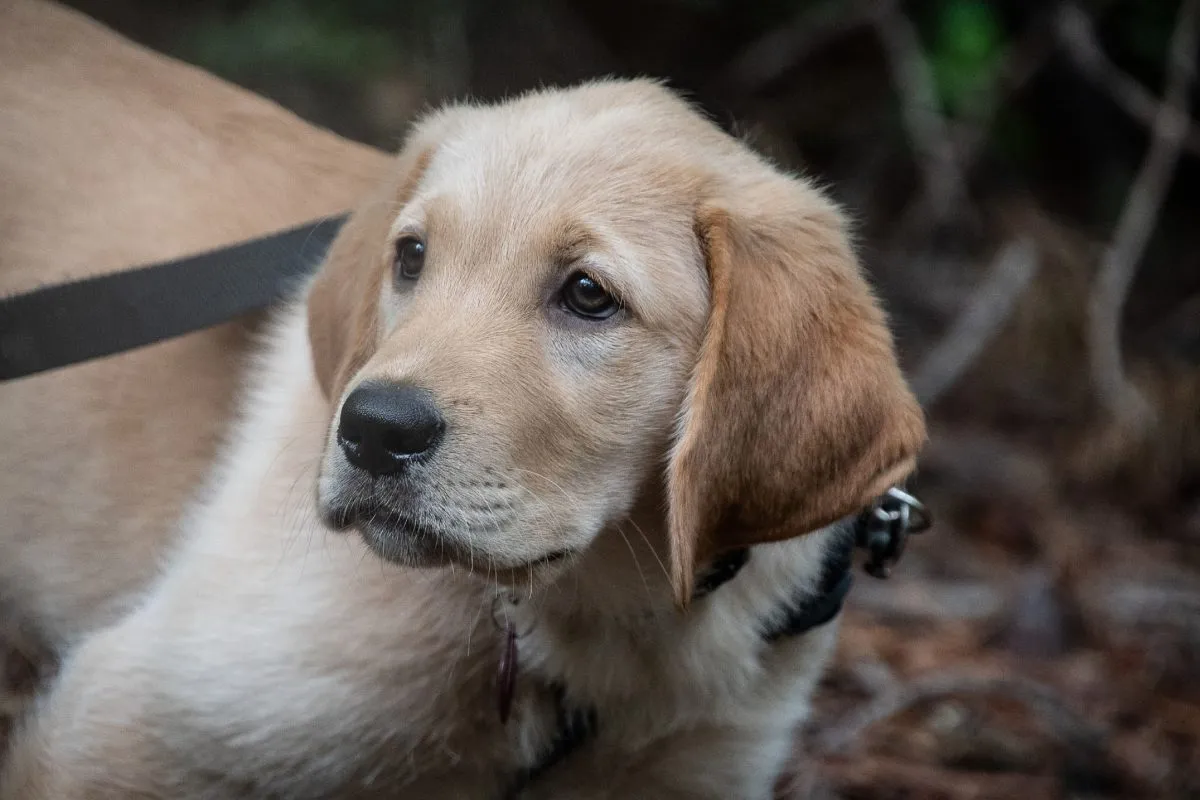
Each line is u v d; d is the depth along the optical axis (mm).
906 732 5082
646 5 9656
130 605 3963
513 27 8812
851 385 3115
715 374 3023
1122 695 5414
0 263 4172
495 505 2887
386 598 3295
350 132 8062
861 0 9023
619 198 3115
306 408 3598
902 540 3727
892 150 9219
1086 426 7672
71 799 3438
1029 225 8711
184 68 4539
